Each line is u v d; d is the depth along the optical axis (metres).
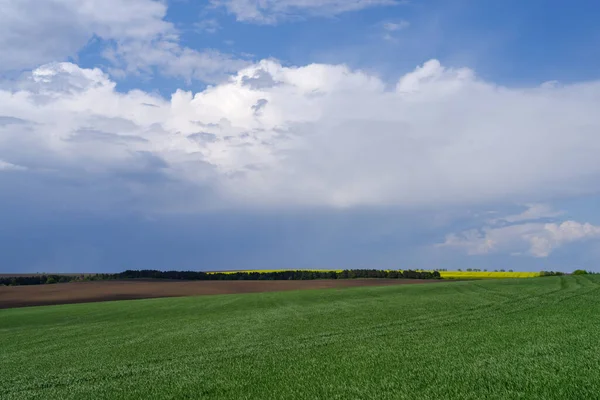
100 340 24.47
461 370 10.70
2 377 16.12
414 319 22.92
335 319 25.53
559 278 56.78
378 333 18.75
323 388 10.12
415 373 10.83
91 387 12.87
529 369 10.27
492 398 8.30
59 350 22.08
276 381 11.27
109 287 74.12
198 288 71.38
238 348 17.59
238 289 69.19
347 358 13.52
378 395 9.21
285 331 21.77
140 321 33.66
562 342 13.49
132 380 13.25
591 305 24.58
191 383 11.90
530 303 27.52
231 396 10.20
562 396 8.12
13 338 29.06
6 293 68.94
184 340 21.34
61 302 59.97
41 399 11.95
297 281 79.31
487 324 19.02
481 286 48.12
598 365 10.25
